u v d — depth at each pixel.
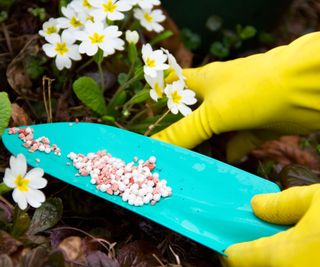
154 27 0.62
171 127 0.54
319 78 0.49
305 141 0.69
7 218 0.45
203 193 0.48
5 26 0.64
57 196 0.52
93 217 0.52
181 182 0.49
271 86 0.50
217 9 0.76
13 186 0.42
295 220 0.44
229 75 0.53
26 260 0.39
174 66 0.53
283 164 0.66
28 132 0.50
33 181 0.43
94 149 0.50
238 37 0.77
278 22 0.82
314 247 0.39
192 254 0.51
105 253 0.47
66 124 0.52
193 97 0.54
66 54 0.54
